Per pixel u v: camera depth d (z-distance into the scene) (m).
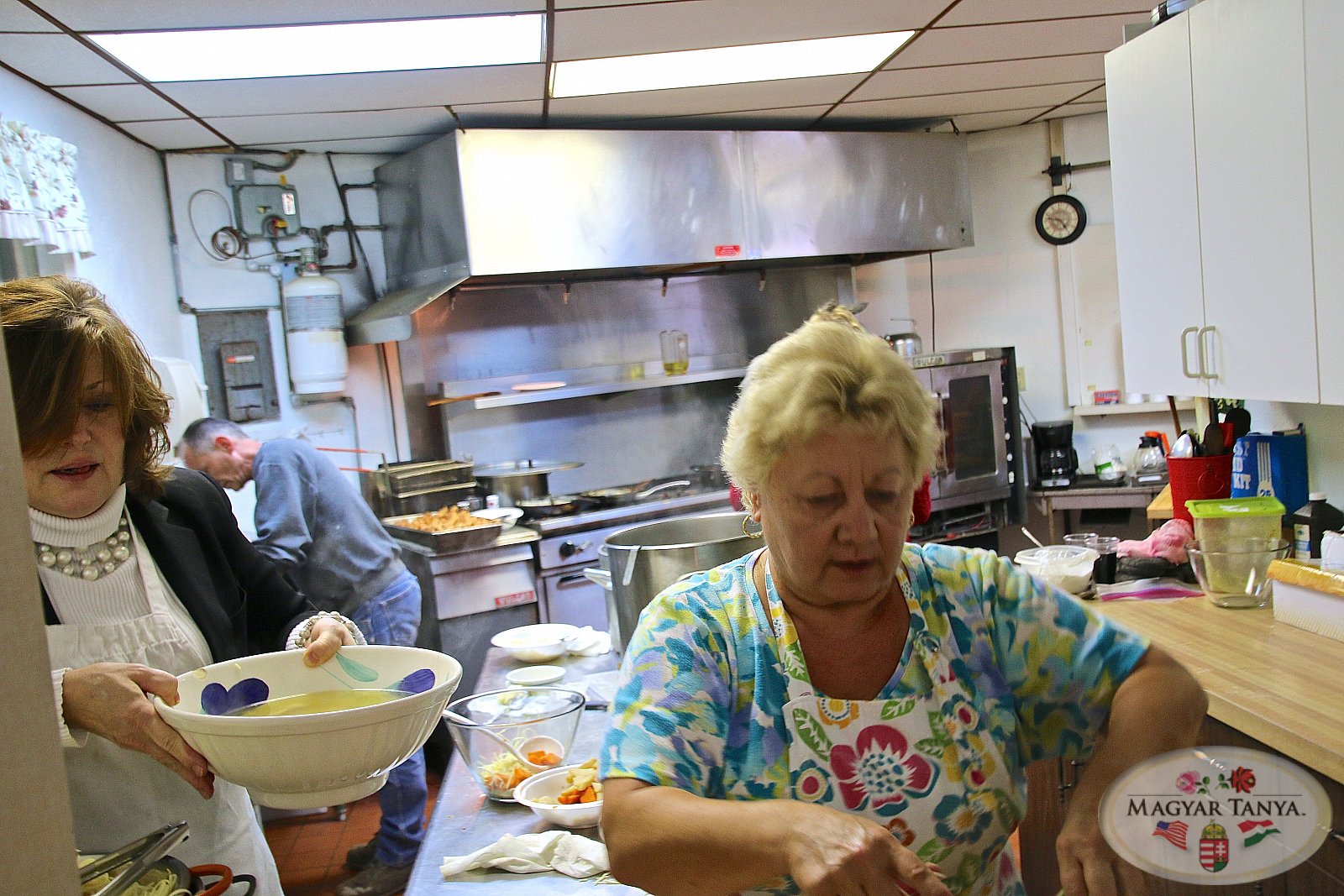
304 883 3.19
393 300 4.05
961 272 5.24
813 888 0.83
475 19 2.84
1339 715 1.52
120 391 1.33
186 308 4.01
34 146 2.69
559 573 3.98
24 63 2.84
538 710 1.69
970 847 1.07
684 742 1.02
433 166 3.95
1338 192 1.91
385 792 3.07
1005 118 4.88
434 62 3.14
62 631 1.38
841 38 3.33
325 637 1.44
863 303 4.57
